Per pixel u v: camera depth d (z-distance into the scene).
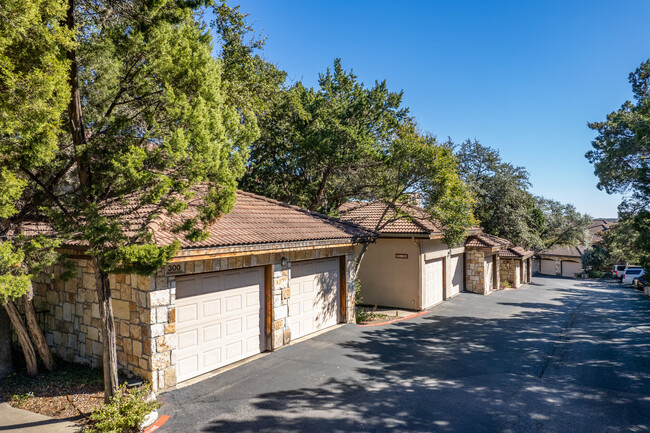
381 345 11.07
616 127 25.05
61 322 9.31
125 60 6.49
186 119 5.64
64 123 6.62
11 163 5.51
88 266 8.65
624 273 37.59
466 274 23.25
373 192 16.89
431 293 18.30
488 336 12.77
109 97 7.02
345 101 17.66
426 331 13.09
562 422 6.71
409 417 6.79
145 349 7.41
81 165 6.19
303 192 18.88
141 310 7.46
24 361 9.29
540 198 44.38
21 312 10.20
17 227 7.79
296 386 8.00
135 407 6.15
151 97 6.67
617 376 9.13
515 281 28.62
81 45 6.29
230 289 9.15
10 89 4.86
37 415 6.59
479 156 31.42
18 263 5.91
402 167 14.93
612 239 43.09
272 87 15.91
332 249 12.42
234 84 12.44
